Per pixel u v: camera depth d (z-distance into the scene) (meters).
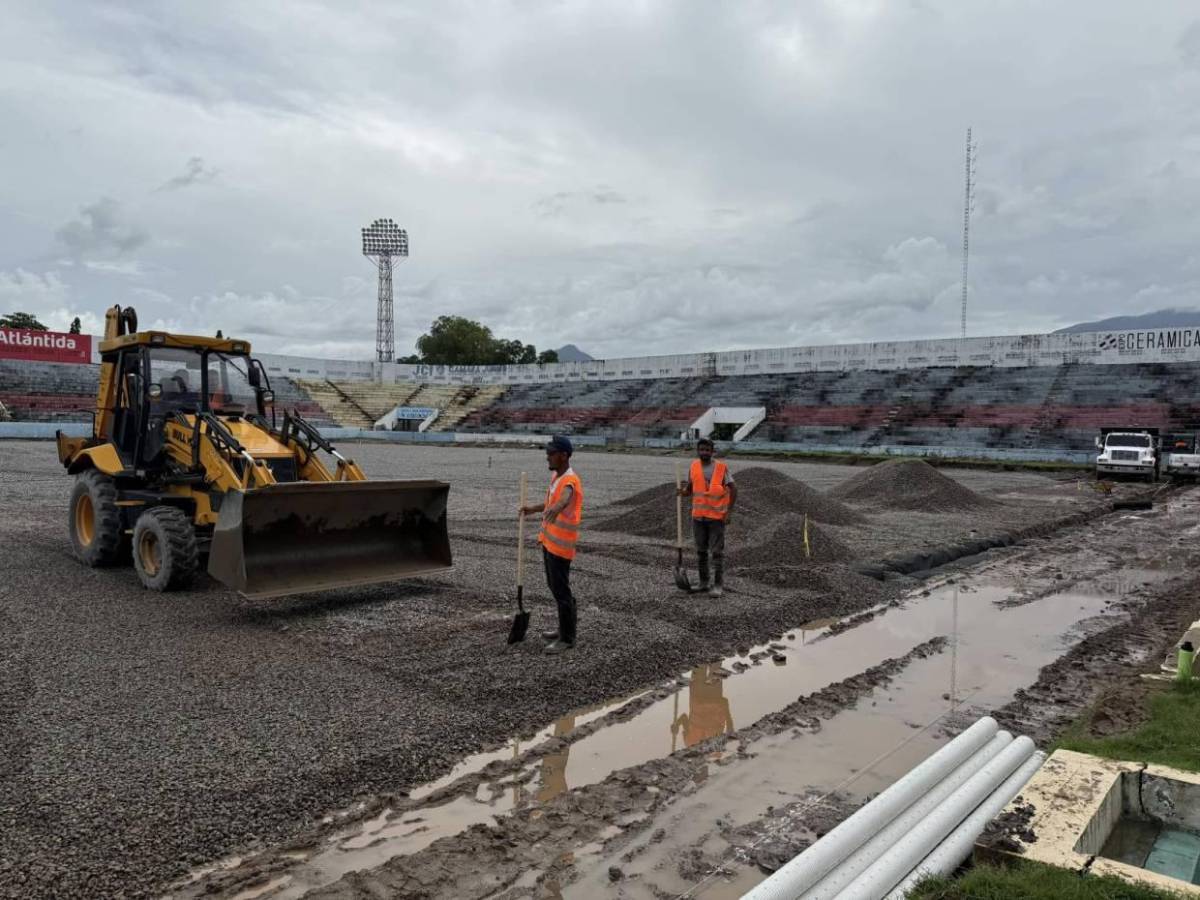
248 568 7.88
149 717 5.42
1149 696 6.26
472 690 6.14
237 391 10.39
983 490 25.81
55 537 12.41
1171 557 13.58
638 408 58.66
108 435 10.71
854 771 5.10
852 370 53.78
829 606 9.40
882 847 3.78
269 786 4.54
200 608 8.29
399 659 6.78
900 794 4.11
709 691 6.56
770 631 8.33
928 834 3.81
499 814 4.43
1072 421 41.44
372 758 4.94
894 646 8.00
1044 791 3.70
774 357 56.62
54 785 4.45
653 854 4.05
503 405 65.06
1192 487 28.27
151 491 9.88
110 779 4.54
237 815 4.24
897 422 46.56
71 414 49.12
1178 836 3.75
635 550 12.48
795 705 6.22
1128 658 7.65
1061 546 14.81
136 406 9.86
